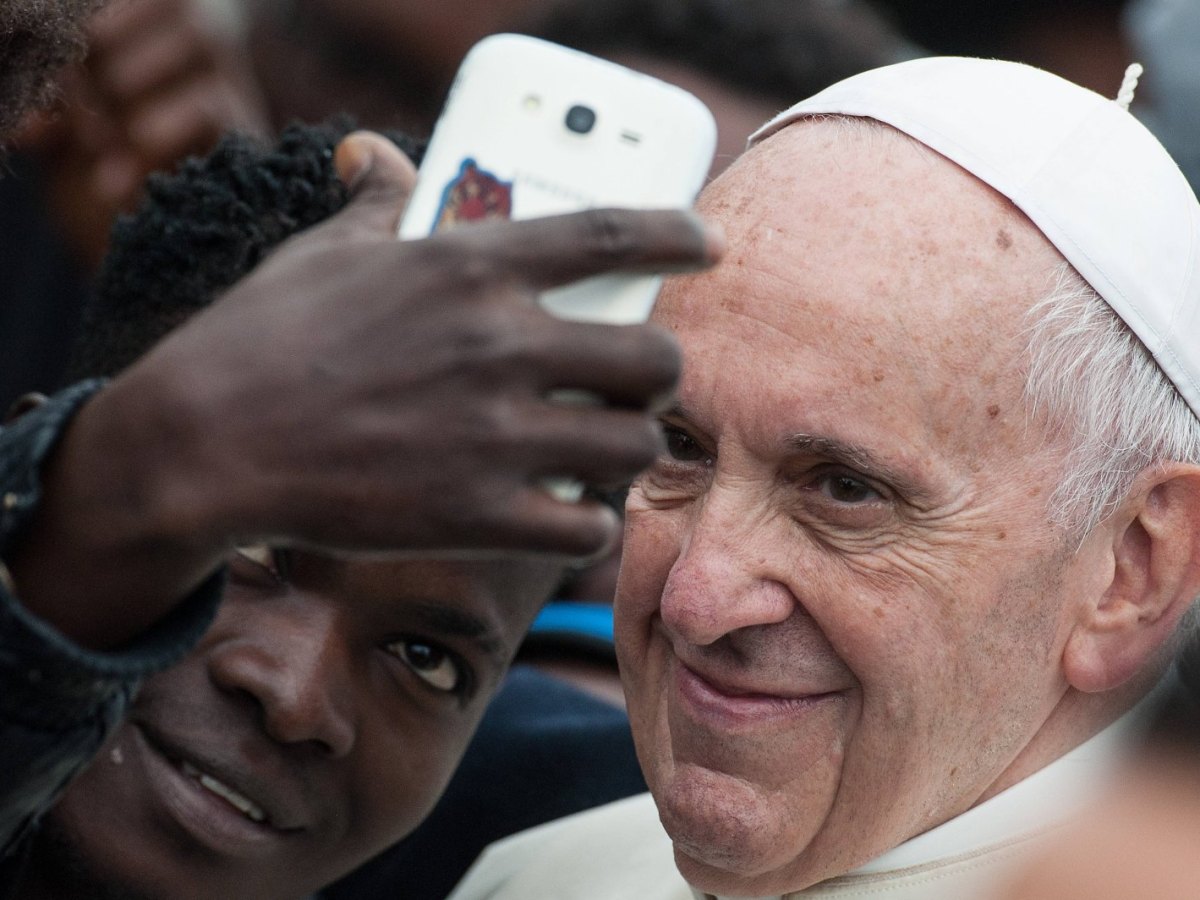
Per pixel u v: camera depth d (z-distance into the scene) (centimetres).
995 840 617
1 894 533
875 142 605
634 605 629
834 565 584
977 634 585
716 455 602
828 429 569
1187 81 1336
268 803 638
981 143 599
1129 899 275
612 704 906
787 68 1071
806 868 615
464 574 645
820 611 586
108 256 707
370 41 1079
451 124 456
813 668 595
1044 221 589
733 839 599
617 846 773
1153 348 598
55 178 962
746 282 587
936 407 569
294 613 636
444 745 685
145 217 693
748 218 598
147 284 682
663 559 617
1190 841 281
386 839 685
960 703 592
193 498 370
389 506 368
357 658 648
